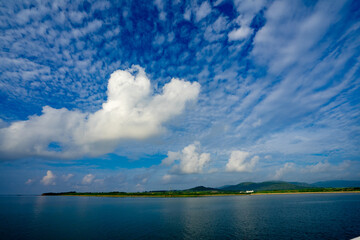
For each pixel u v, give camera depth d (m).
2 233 67.56
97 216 109.62
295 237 59.59
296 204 164.50
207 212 124.19
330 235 61.12
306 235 61.53
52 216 110.94
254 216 102.88
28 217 107.25
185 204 194.62
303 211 117.69
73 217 105.88
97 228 74.75
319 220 86.69
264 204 175.38
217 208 149.25
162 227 76.19
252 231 68.00
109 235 63.53
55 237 61.81
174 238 59.72
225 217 101.31
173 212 126.50
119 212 128.88
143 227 76.31
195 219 96.12
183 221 90.38
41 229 73.56
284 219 91.50
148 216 108.31
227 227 75.12
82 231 69.56
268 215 105.25
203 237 60.78
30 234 65.81
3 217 108.06
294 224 78.62
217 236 61.88
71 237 61.50
